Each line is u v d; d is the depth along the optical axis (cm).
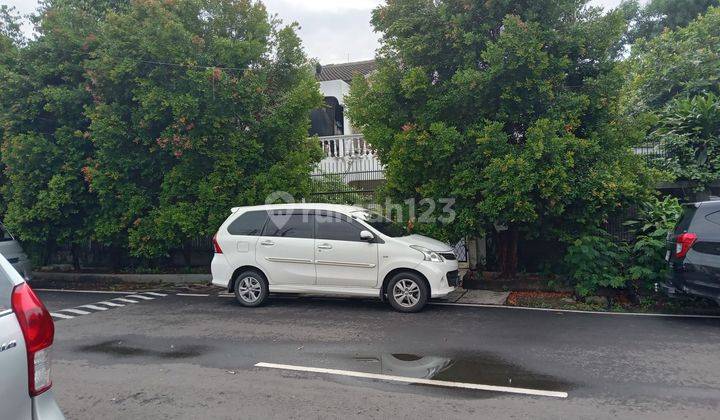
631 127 975
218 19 1166
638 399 488
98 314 920
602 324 783
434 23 988
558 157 883
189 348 681
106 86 1156
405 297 862
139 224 1194
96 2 1533
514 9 955
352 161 1493
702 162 1194
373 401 491
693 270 783
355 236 883
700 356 618
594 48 940
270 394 512
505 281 1058
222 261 945
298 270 902
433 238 988
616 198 935
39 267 1455
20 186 1232
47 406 273
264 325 796
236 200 1141
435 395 504
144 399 506
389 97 1036
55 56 1223
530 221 950
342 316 846
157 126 1149
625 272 952
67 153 1240
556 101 934
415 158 984
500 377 552
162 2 1142
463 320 809
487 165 941
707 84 1425
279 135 1184
